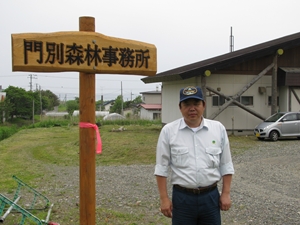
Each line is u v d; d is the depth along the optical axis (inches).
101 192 267.7
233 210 215.6
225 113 600.4
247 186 280.2
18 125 1544.0
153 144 511.5
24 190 276.7
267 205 225.3
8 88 1732.3
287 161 382.0
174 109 670.5
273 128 532.4
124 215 205.9
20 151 552.1
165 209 117.0
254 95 614.5
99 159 449.7
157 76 674.8
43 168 394.3
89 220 127.6
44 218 200.2
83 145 127.1
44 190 277.4
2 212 194.5
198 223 120.0
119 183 301.4
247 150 459.5
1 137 896.3
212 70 551.2
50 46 118.0
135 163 411.2
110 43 125.9
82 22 125.0
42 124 1091.3
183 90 117.7
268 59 613.0
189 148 115.6
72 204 231.9
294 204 227.1
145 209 220.5
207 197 115.4
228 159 120.3
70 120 1171.9
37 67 116.6
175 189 118.8
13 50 114.0
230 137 578.6
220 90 594.9
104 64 125.3
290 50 627.8
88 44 122.4
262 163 375.6
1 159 470.9
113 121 976.3
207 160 115.1
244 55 558.9
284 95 622.8
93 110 128.1
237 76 601.0
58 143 642.2
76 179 326.0
